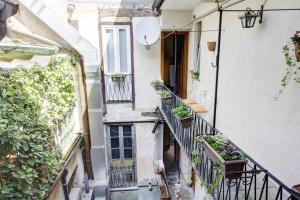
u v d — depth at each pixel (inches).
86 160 261.3
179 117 181.8
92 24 287.9
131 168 308.5
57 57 196.2
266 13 133.6
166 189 274.5
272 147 133.3
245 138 162.7
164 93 255.4
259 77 143.1
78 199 227.1
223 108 196.1
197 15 261.0
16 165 120.9
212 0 188.7
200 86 258.7
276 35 125.9
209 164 156.8
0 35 90.3
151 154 303.9
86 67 240.4
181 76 333.1
